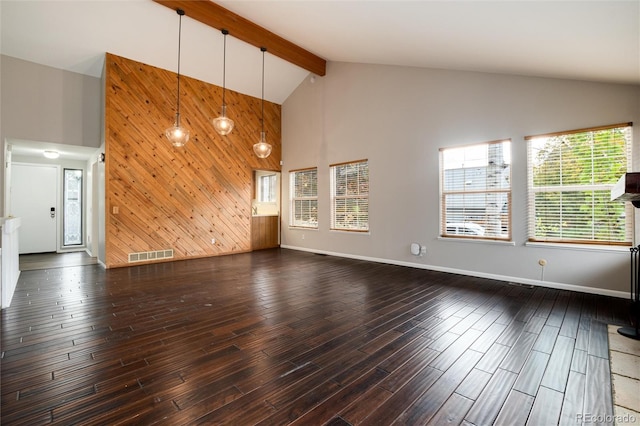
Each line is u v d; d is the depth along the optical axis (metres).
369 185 6.13
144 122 5.78
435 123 5.15
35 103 5.21
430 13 3.11
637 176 2.14
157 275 4.95
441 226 5.16
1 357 2.28
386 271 5.24
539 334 2.68
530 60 3.58
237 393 1.85
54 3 4.39
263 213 8.73
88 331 2.76
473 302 3.56
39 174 7.17
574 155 3.92
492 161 4.59
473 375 2.04
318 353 2.35
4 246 3.37
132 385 1.93
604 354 2.32
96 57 5.39
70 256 6.75
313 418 1.63
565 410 1.69
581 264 3.88
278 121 8.06
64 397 1.80
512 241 4.40
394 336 2.65
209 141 6.72
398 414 1.66
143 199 5.80
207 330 2.79
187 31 5.40
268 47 5.75
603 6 2.11
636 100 3.49
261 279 4.70
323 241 7.10
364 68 6.17
